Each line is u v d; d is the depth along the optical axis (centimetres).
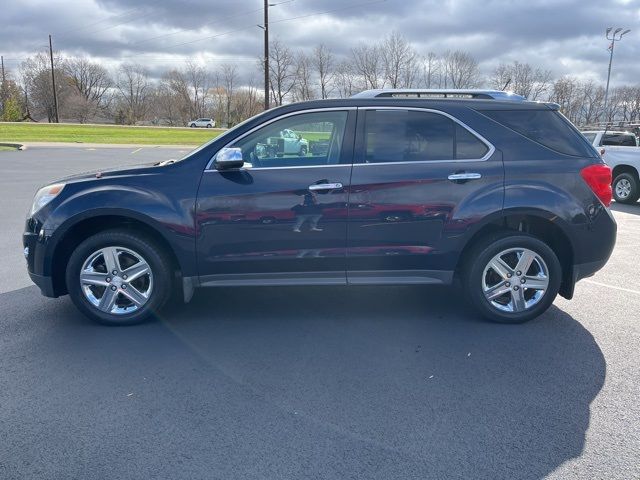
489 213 475
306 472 288
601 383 388
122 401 360
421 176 473
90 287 487
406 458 301
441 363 419
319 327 493
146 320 505
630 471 291
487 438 319
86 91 9644
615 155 1377
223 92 8550
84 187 477
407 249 481
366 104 484
